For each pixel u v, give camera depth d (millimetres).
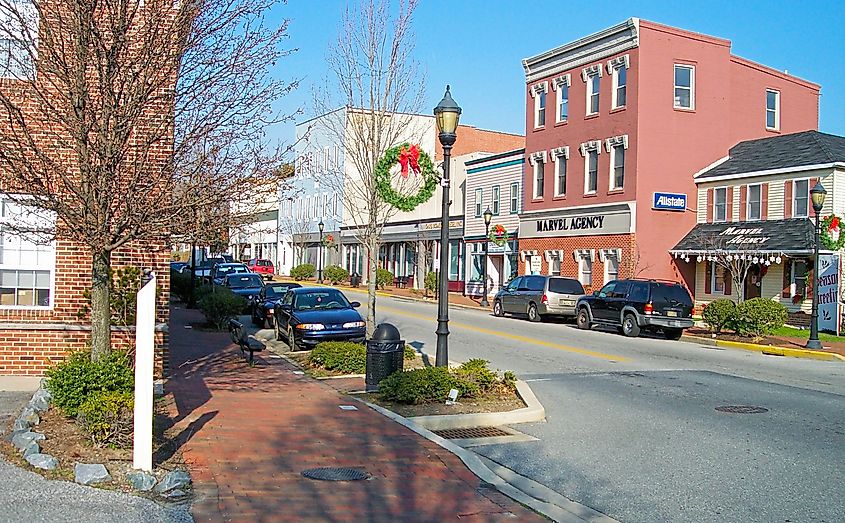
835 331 25516
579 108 34969
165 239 9945
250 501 6910
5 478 6945
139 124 9703
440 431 10547
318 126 43344
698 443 9867
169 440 8984
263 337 22672
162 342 12766
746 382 15281
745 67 34375
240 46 9859
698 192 32594
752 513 7094
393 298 43906
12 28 9531
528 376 15828
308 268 60688
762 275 29312
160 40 9391
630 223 31703
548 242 36719
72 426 8758
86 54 9258
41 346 12609
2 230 9625
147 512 6375
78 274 12680
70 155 10375
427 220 49719
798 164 28469
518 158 40250
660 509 7230
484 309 36625
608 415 11711
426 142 53188
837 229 26016
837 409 12234
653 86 31891
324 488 7406
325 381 14312
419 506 7020
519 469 8656
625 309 24875
